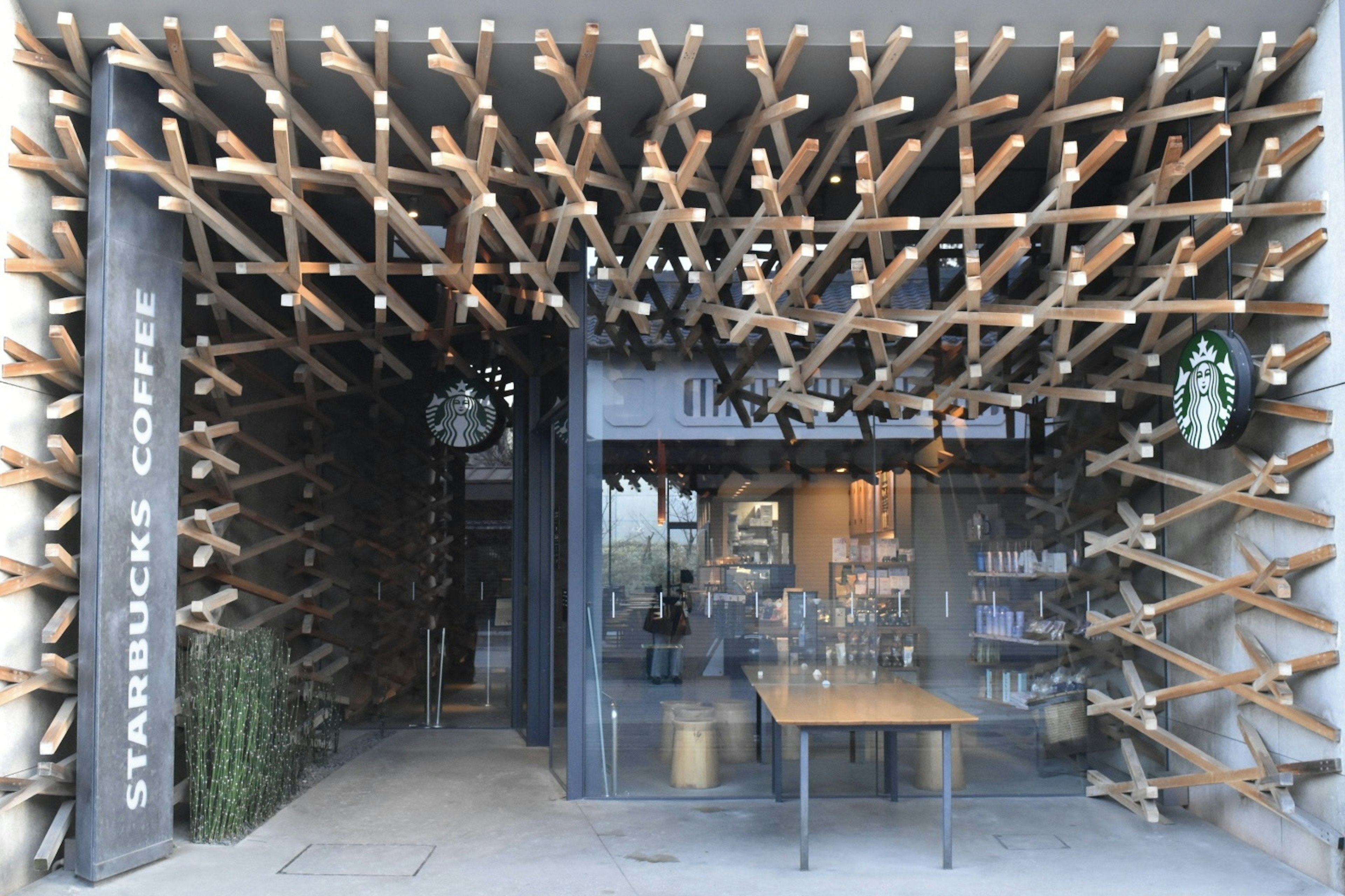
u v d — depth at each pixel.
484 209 4.87
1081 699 6.45
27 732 4.80
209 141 5.63
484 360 8.80
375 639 8.97
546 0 4.50
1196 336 5.23
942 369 6.41
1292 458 4.99
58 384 5.01
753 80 5.12
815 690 5.98
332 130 5.17
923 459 6.46
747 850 5.26
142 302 5.04
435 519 9.05
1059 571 6.48
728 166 6.18
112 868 4.78
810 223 4.96
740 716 6.40
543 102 5.35
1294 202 5.11
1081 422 6.48
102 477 4.76
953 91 5.26
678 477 6.44
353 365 8.77
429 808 6.16
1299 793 5.05
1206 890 4.70
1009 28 4.53
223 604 5.97
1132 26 4.75
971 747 6.43
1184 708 6.09
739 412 6.45
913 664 6.41
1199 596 5.51
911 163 4.73
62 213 5.11
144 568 5.02
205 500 6.66
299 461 7.80
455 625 9.02
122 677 4.85
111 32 4.58
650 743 6.39
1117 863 5.07
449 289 6.11
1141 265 5.65
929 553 6.44
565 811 6.08
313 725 7.25
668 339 6.45
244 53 4.46
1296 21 4.87
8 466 4.71
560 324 6.96
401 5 4.50
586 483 6.44
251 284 6.98
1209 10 4.72
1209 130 5.44
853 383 6.44
